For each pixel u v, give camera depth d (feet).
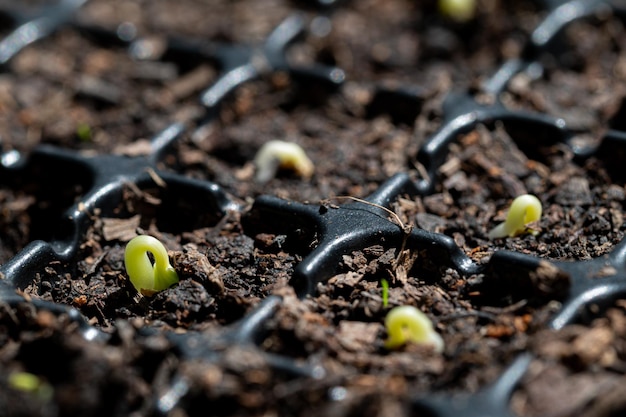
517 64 1.08
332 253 0.83
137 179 0.93
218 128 1.05
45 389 0.73
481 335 0.78
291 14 1.21
